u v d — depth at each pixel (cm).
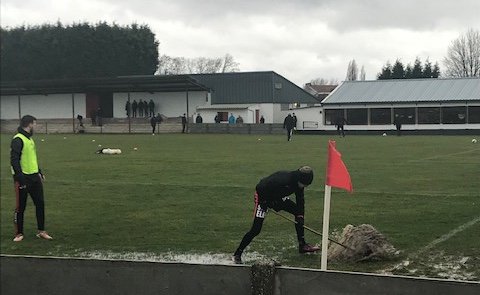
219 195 1365
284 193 748
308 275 442
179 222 1059
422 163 1991
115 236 959
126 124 5869
